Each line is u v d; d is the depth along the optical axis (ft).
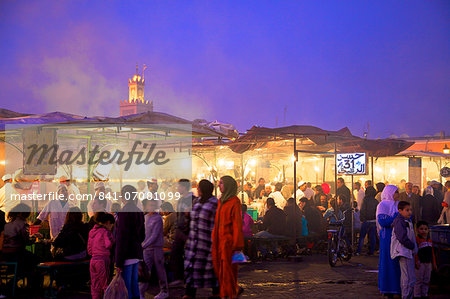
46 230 36.99
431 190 53.72
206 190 22.68
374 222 45.42
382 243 26.45
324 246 48.78
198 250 22.22
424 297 27.02
